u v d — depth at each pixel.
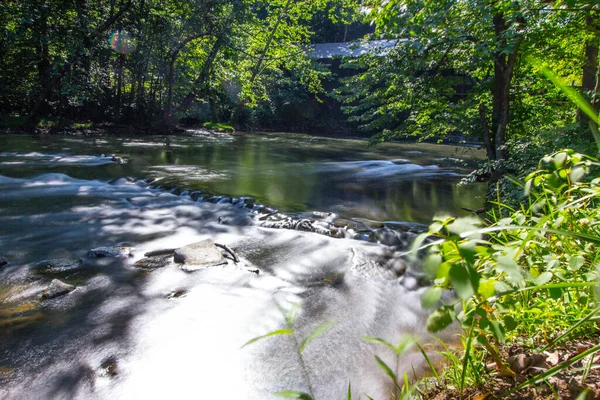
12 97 19.19
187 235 5.86
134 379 2.71
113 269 4.54
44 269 4.48
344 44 40.12
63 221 6.27
